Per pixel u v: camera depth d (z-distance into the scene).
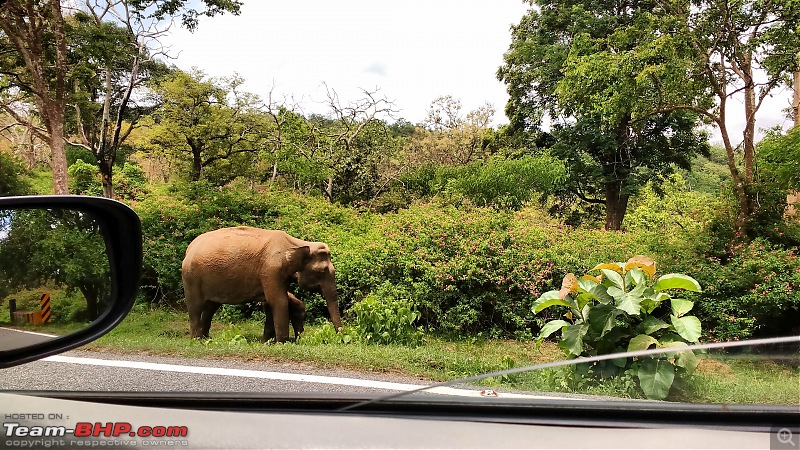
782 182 10.71
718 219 10.79
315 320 9.85
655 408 0.97
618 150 24.09
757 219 10.81
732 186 11.05
